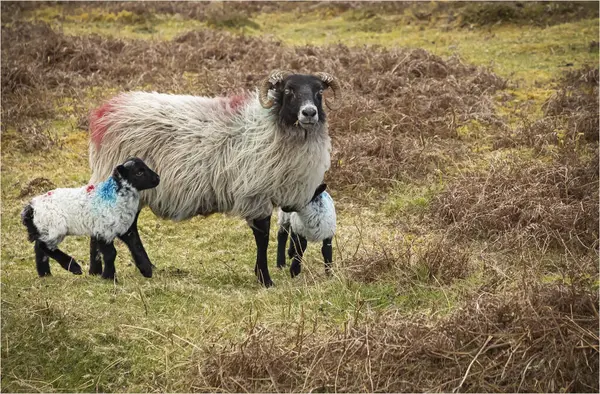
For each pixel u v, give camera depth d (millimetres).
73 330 8594
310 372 7465
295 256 11102
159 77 20969
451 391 7188
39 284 9969
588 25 25906
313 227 10766
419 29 27812
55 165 16062
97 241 10172
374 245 11250
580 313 7852
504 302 7945
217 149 10484
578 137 15836
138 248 10742
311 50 22297
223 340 8508
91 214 9992
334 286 9930
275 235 13336
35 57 21844
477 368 7312
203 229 13516
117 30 28328
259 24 30469
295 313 9211
